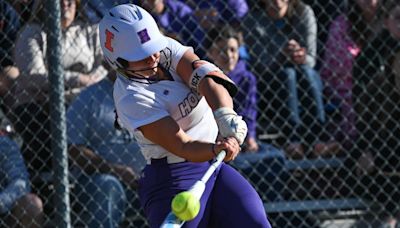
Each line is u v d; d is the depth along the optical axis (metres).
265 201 22.91
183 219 11.53
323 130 23.89
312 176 23.70
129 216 21.83
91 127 21.64
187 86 13.45
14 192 20.89
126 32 12.73
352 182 23.73
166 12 23.69
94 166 21.45
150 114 12.89
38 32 21.91
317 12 25.88
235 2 24.55
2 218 20.97
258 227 13.23
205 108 13.59
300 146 23.95
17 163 21.27
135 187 21.73
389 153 23.53
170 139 12.79
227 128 12.54
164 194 13.47
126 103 13.03
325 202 23.12
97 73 22.41
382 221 23.44
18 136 21.98
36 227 20.95
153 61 13.00
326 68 24.89
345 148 23.94
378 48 24.20
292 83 23.78
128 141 21.86
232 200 13.48
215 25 23.55
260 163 22.81
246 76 23.22
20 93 21.75
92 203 21.23
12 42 22.75
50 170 21.83
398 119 23.61
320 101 24.05
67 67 22.06
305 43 24.58
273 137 24.09
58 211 20.05
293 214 22.97
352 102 24.06
